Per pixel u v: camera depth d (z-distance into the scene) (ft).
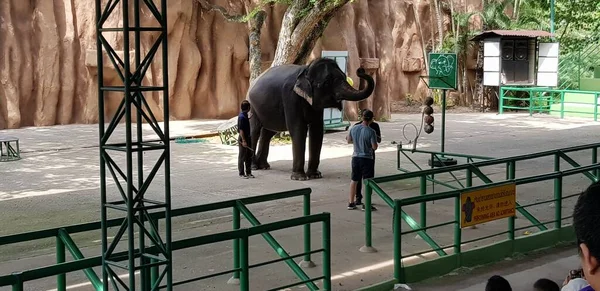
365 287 26.22
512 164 35.01
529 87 106.01
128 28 18.57
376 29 96.78
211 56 91.30
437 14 111.24
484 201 29.55
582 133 80.38
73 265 18.24
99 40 19.45
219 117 92.48
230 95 92.73
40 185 46.57
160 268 28.71
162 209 38.78
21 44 80.33
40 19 81.25
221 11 80.33
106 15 19.17
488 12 110.63
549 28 116.57
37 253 31.32
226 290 26.09
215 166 55.16
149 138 70.44
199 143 68.80
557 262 30.53
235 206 25.79
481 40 106.42
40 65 81.15
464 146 67.67
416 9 113.91
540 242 32.68
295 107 49.11
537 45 102.37
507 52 104.17
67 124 83.97
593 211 7.34
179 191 44.83
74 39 83.76
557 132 81.25
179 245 19.77
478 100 111.86
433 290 26.63
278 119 50.88
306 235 28.76
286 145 67.31
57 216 37.96
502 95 104.63
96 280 19.88
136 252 21.80
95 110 85.10
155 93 86.69
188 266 29.27
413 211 39.86
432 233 34.88
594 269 7.32
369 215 31.14
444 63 49.78
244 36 92.84
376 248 31.99
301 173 49.70
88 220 37.06
